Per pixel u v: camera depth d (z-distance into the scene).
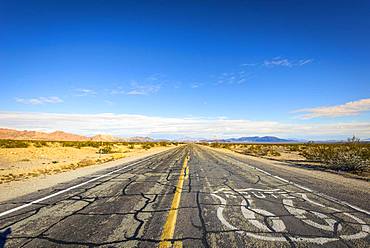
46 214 5.70
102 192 8.24
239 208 6.33
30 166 17.50
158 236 4.43
